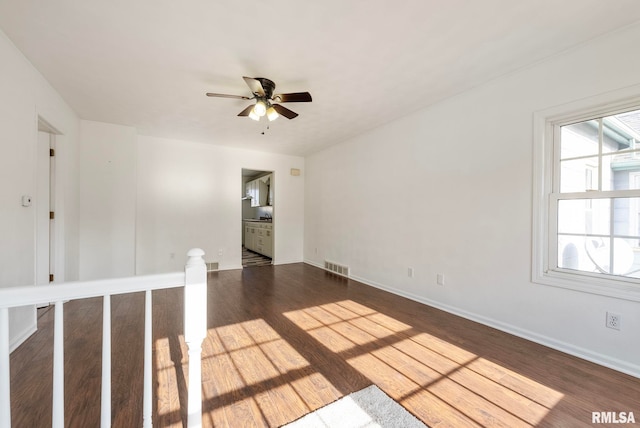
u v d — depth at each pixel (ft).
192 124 12.75
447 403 5.17
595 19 5.92
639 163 6.24
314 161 18.56
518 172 7.97
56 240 10.17
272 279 14.78
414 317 9.41
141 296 11.41
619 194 6.46
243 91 9.29
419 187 11.02
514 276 8.07
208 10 5.65
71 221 11.03
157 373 6.07
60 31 6.31
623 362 6.18
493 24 6.09
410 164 11.41
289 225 19.34
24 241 7.44
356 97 9.81
